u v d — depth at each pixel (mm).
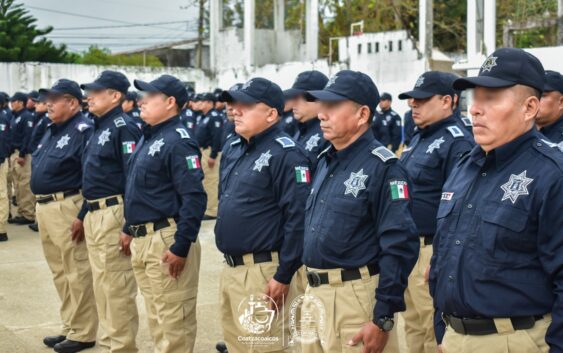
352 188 3363
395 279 3203
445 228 2850
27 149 10867
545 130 4371
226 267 4262
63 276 5707
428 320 4641
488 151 2738
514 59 2678
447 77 4738
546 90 4211
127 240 4918
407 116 13250
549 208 2539
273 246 4055
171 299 4586
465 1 24828
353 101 3416
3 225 9656
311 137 5527
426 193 4641
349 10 25391
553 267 2531
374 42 18125
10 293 7113
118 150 5156
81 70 21188
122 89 5293
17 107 11414
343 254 3365
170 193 4637
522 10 17391
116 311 5078
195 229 4516
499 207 2641
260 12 22484
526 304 2600
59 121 5766
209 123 11359
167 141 4605
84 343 5586
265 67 21281
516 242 2592
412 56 17391
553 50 11828
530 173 2607
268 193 4059
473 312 2676
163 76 4758
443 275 2807
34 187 5742
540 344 2604
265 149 4090
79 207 5688
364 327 3270
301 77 5664
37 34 28656
